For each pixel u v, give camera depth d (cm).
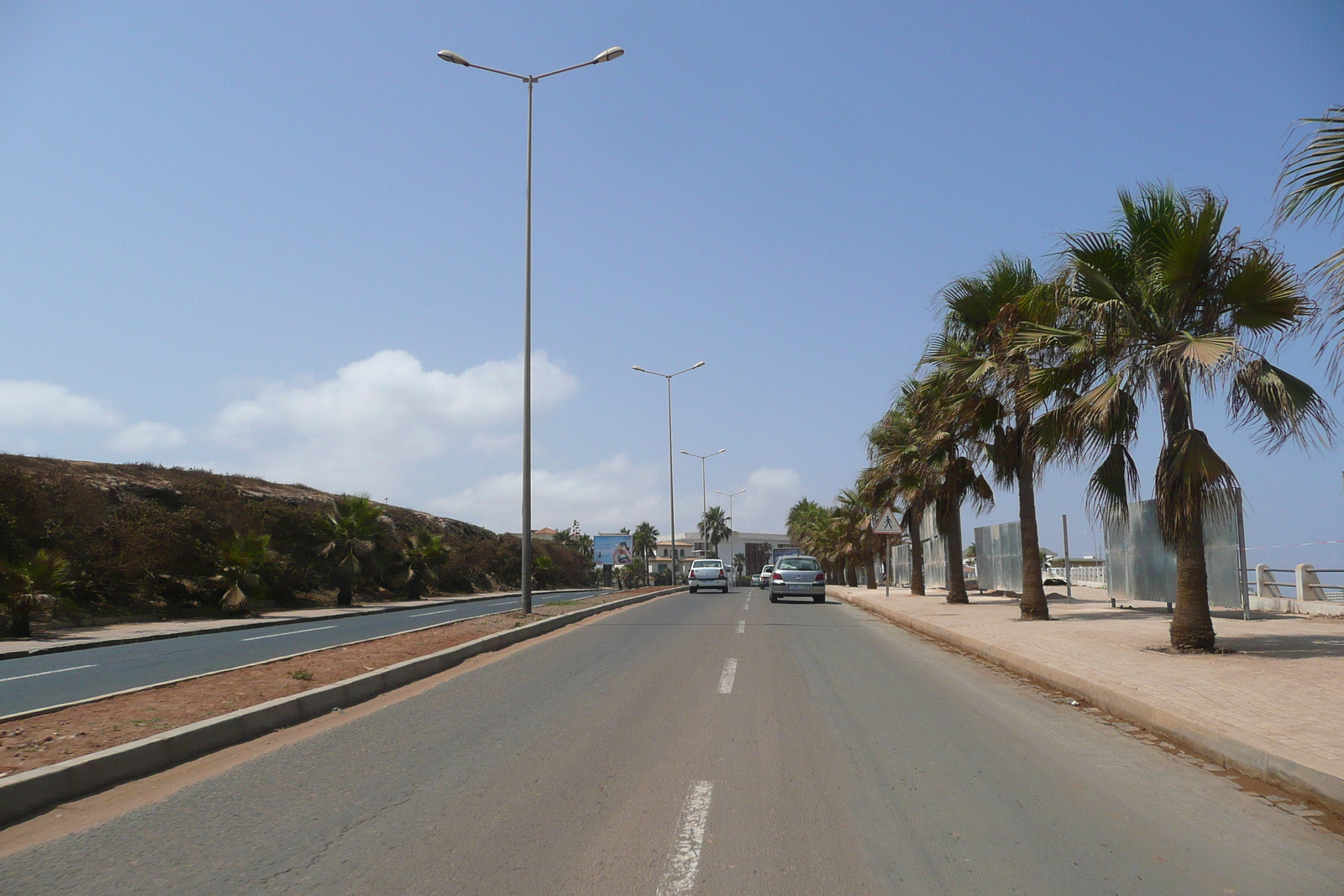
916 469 2658
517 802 551
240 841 478
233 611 2764
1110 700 864
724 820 513
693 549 13950
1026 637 1440
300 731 788
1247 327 1197
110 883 418
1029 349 1389
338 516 3566
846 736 747
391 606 3444
